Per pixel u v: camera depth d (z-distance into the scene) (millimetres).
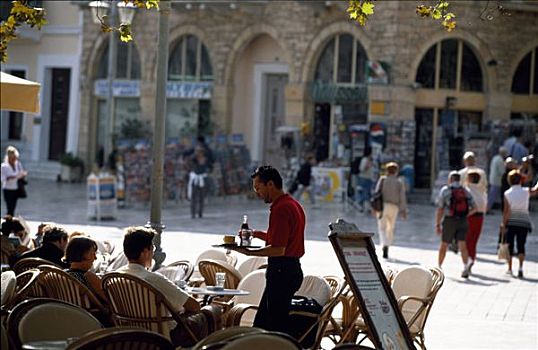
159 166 15922
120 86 42938
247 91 41500
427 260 22672
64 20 44500
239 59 41188
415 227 29250
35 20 10625
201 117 41500
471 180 20734
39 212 30656
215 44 41031
